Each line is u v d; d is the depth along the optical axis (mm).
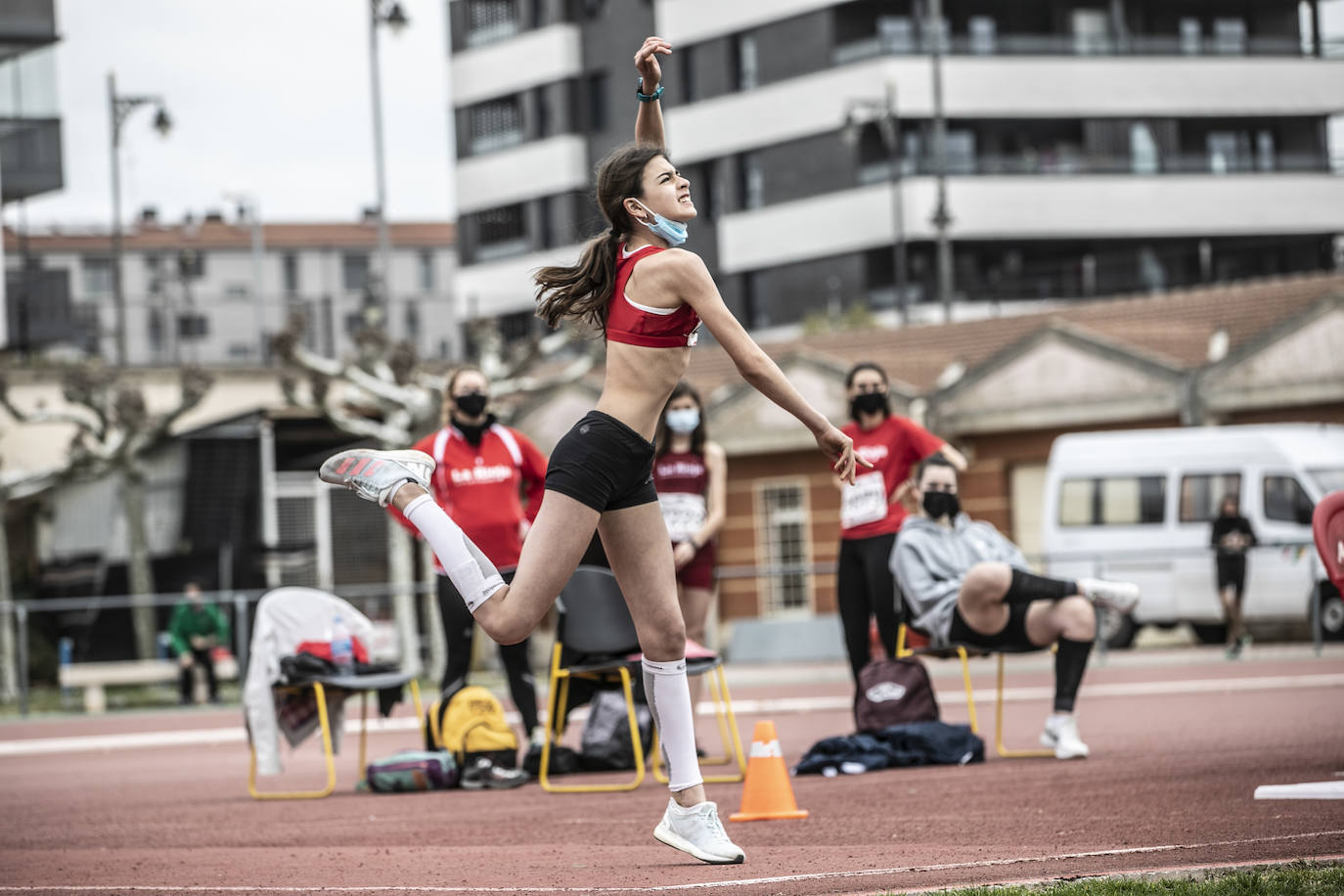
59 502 33094
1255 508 24266
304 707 10742
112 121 40969
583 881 5422
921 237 54219
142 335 41156
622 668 9750
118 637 29516
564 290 5492
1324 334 27391
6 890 5715
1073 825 6668
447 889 5352
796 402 5320
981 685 19172
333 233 113000
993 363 30281
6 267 39219
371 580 32562
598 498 5406
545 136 63750
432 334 43031
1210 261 56469
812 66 56469
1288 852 5457
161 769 13406
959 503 10445
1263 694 15484
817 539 31469
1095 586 9906
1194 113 55531
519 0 64438
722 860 5754
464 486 10570
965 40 55062
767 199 57719
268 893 5441
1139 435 25594
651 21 60969
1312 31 57688
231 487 32250
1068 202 54688
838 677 23375
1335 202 56219
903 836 6602
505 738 10227
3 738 18750
